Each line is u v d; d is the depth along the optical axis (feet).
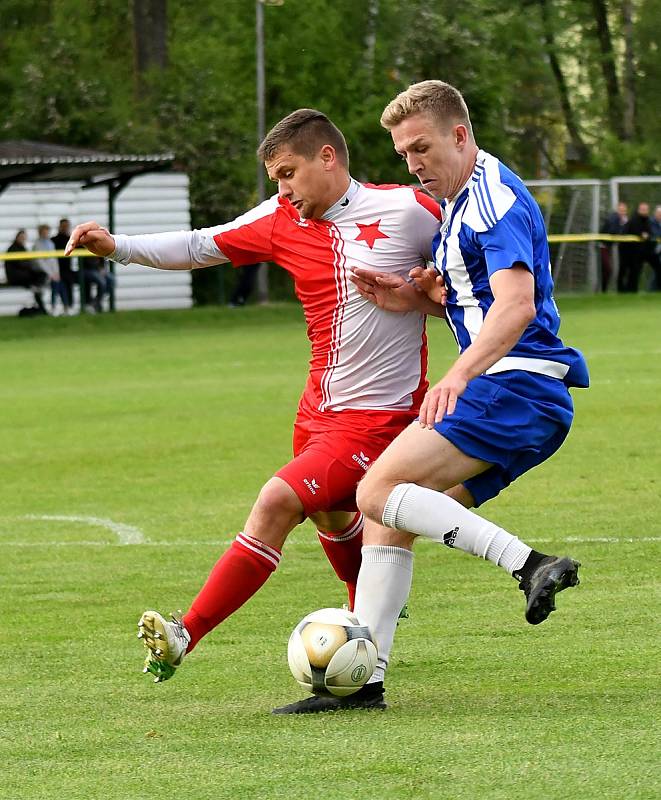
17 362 195.42
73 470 102.89
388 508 41.57
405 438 42.16
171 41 435.94
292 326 251.19
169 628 42.75
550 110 463.01
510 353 42.45
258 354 197.88
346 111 349.20
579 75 488.85
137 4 337.31
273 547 44.73
